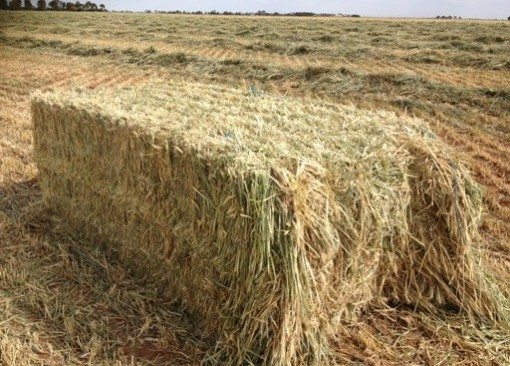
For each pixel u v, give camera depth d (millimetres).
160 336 3602
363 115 4633
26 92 11594
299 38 19875
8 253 4617
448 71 12969
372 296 3896
